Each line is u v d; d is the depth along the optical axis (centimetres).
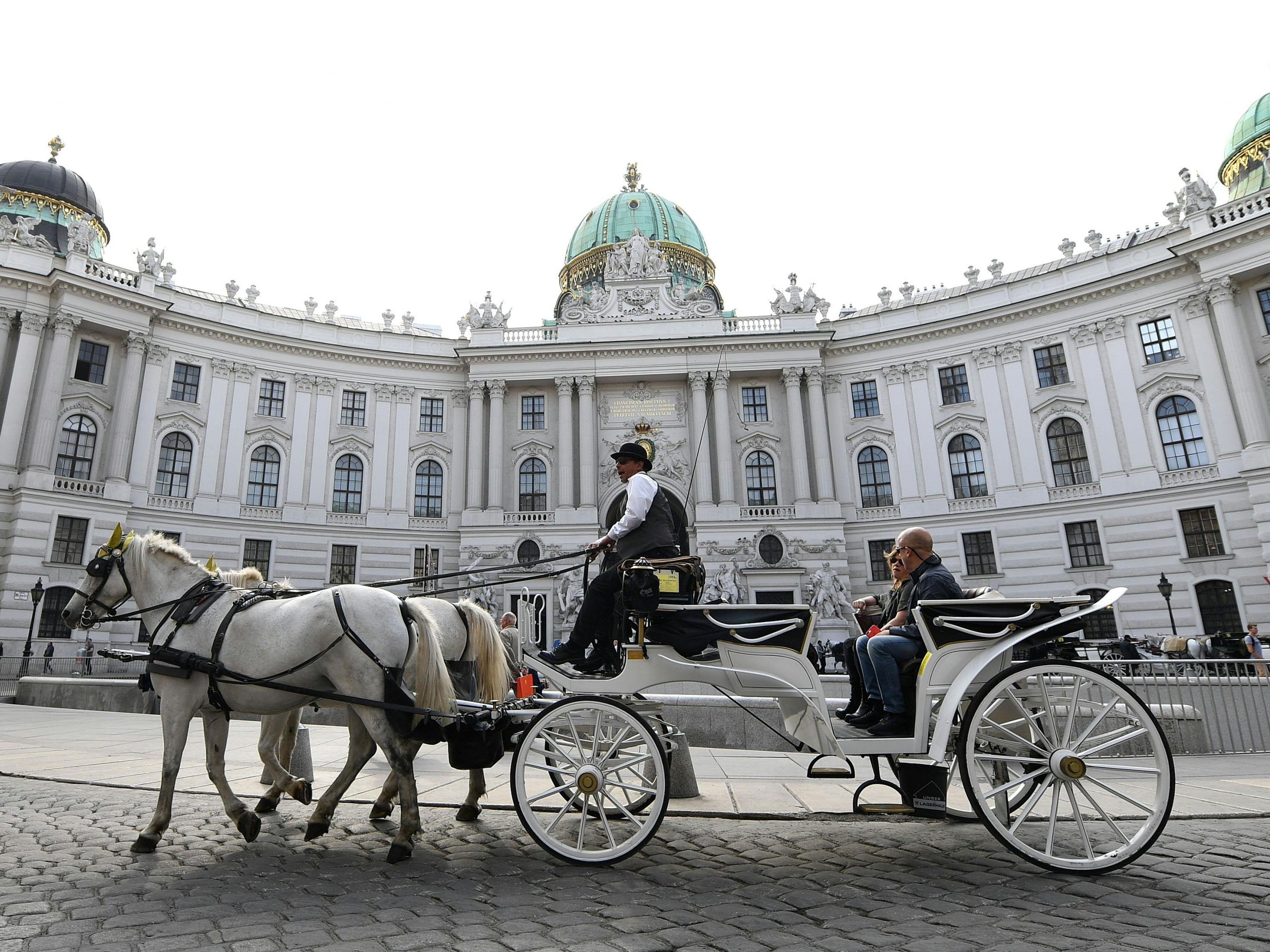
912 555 756
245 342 4294
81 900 514
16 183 4250
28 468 3438
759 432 4556
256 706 678
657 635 655
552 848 598
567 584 4166
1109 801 827
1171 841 659
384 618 668
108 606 751
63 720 1789
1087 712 954
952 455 4278
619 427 4594
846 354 4612
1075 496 3872
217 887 546
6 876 568
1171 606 3475
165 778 658
